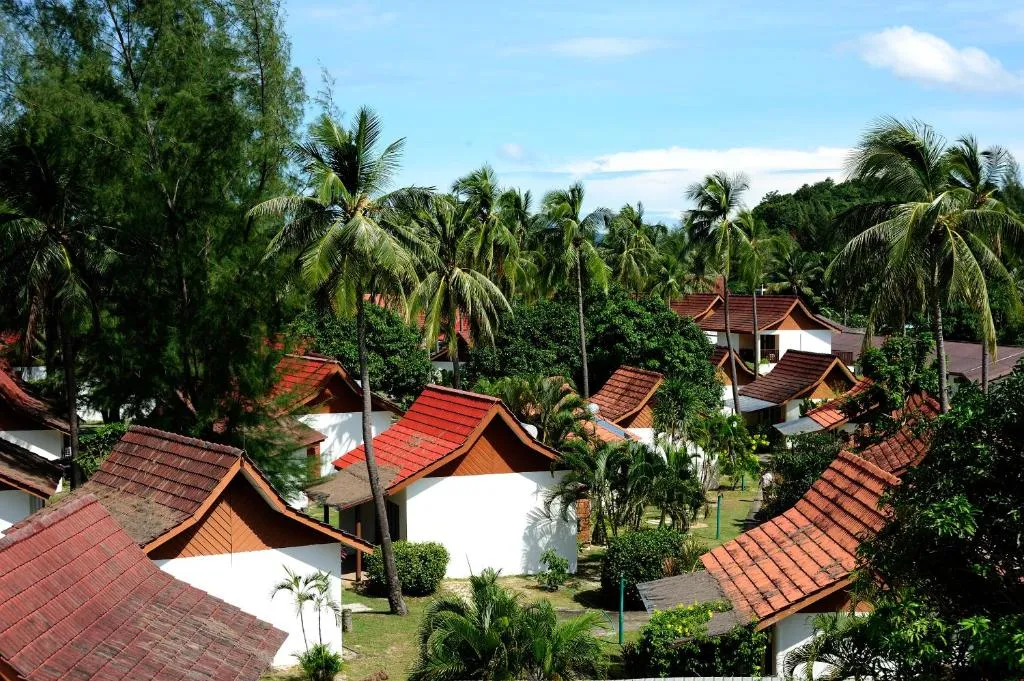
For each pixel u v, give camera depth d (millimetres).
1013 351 55844
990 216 28984
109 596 14523
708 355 54812
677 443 42219
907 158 29234
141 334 31422
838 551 19266
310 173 25266
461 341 59969
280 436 32375
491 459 30062
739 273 61438
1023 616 12109
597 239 55750
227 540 21312
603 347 54844
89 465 36750
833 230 31156
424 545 28078
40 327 38219
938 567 13500
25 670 11570
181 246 31219
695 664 18406
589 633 19953
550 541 30625
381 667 21719
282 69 35250
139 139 31312
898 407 35625
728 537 34438
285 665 21781
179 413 32156
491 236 48562
